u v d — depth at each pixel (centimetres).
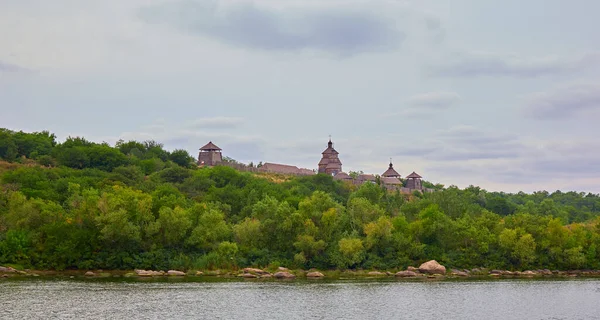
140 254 13425
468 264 15925
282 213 15062
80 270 12975
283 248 15138
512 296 10669
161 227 13850
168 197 16500
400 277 14312
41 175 18938
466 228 16438
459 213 19975
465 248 16325
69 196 16300
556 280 14062
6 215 13512
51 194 16062
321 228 15300
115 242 13275
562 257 16600
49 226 13012
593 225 19050
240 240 15375
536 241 16838
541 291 11531
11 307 7862
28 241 12744
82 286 10425
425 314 8488
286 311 8400
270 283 12138
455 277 14575
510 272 15762
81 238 12862
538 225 17112
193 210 14988
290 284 11994
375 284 12338
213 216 14562
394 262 15412
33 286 10194
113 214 12900
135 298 9131
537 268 16412
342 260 14862
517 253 16112
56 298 8788
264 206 15775
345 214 16675
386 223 15800
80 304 8331
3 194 14875
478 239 16212
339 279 13500
